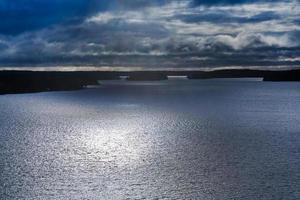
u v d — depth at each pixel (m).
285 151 51.16
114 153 50.69
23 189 35.16
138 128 76.12
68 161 45.84
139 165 43.84
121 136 65.75
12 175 39.56
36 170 41.53
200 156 48.28
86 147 55.09
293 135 65.62
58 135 66.88
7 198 32.91
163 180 37.78
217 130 72.31
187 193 34.00
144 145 56.53
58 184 36.59
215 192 34.09
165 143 58.03
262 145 55.78
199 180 37.66
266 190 34.47
